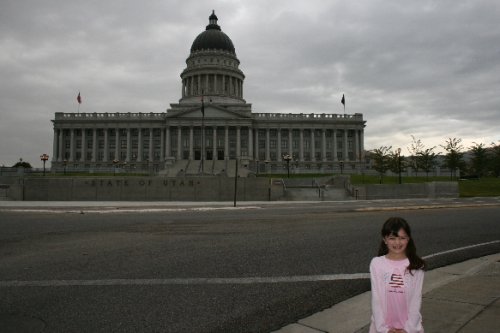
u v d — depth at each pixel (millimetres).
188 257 11617
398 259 4484
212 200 43906
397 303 4293
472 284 8461
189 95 131375
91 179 43594
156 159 121812
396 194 49906
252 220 21094
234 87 134000
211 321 6656
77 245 13508
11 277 9406
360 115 123438
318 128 121812
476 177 76750
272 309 7293
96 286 8641
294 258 11523
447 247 13328
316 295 8156
